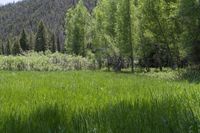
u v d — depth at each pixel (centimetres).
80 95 590
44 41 13725
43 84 955
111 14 6706
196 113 383
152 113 392
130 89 754
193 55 3975
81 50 7906
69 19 8612
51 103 476
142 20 4806
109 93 643
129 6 5766
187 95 516
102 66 7000
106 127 341
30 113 420
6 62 4706
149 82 1127
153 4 4638
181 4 3928
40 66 5091
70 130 339
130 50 5709
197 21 3897
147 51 5522
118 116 382
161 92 582
